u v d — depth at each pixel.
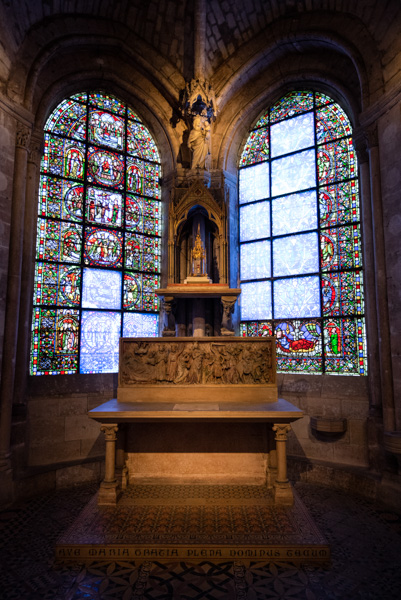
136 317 7.86
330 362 7.07
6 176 5.92
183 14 7.59
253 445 5.74
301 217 7.69
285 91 8.16
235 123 8.27
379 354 6.02
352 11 6.54
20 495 5.78
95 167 7.68
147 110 8.33
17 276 6.00
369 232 6.52
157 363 5.72
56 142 7.27
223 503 5.07
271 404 5.39
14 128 6.09
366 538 4.69
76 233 7.28
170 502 5.10
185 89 7.47
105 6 7.16
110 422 5.08
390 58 6.00
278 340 7.71
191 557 4.12
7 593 3.63
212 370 5.69
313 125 7.75
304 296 7.49
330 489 6.32
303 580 3.82
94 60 7.55
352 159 7.20
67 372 6.95
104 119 7.95
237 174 8.48
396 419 5.60
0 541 4.62
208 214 6.89
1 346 5.70
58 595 3.60
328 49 7.39
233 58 7.97
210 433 5.77
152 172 8.41
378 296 6.01
